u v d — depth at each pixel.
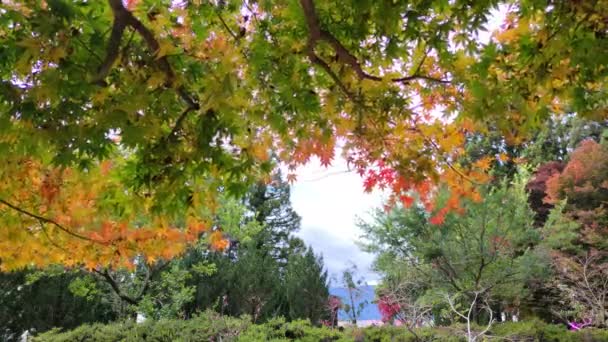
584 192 13.53
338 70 3.63
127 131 2.71
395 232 9.12
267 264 13.90
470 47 3.00
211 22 3.27
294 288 12.94
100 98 2.61
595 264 10.05
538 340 7.68
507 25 3.04
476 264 8.25
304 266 13.45
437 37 3.02
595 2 2.45
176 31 2.97
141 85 2.68
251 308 12.53
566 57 2.69
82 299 11.97
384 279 9.29
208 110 2.92
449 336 7.42
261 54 3.10
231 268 12.87
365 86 3.73
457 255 8.28
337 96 3.78
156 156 3.04
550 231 10.41
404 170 4.47
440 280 8.20
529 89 2.97
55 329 9.48
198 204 3.61
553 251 9.66
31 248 4.31
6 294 11.54
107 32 2.61
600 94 2.96
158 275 11.09
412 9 2.92
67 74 2.49
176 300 10.30
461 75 3.21
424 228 8.78
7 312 11.55
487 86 3.07
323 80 3.72
